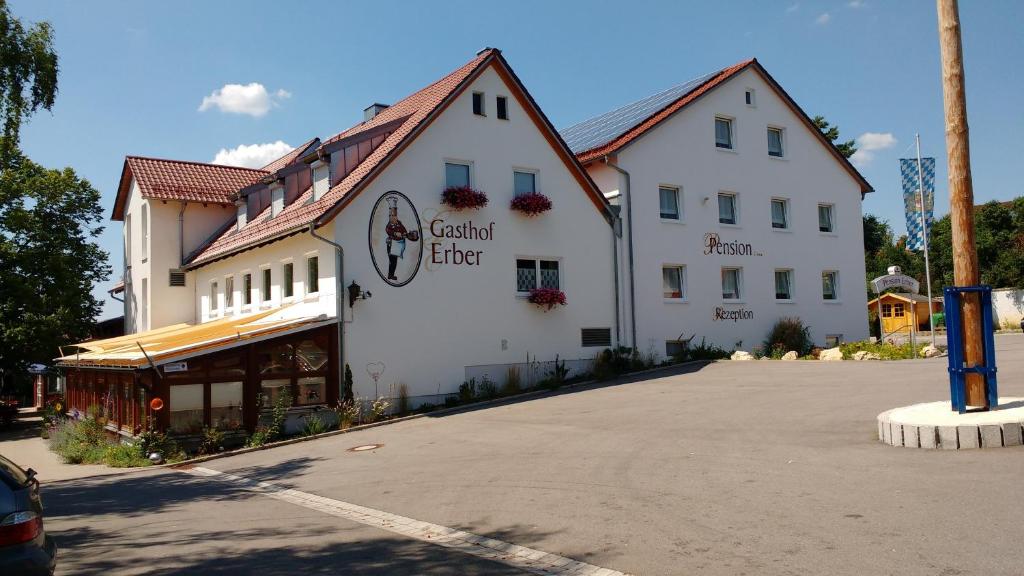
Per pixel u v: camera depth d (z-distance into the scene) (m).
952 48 10.64
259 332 18.30
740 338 29.00
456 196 21.67
